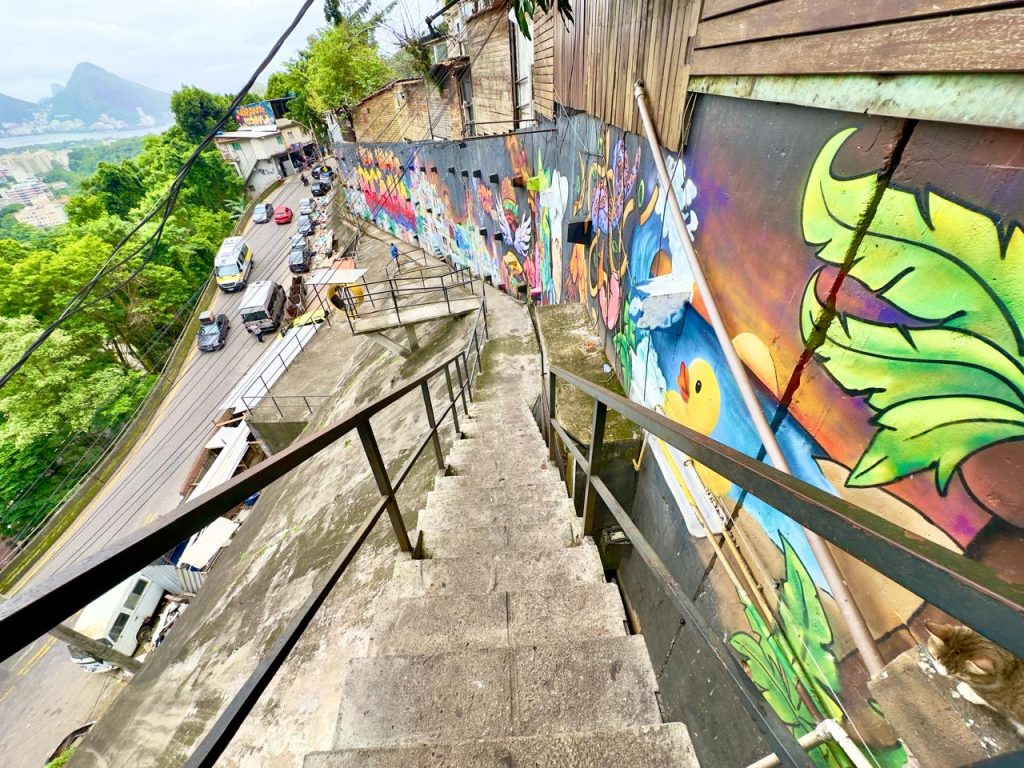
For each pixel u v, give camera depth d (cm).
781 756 73
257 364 1502
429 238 1591
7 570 1134
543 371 488
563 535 240
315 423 1025
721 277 200
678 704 275
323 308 1633
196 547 998
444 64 1097
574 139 484
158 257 2512
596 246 454
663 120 244
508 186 852
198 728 309
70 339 1897
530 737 117
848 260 126
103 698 874
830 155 130
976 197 91
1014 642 32
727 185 190
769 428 157
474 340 653
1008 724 69
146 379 2072
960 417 99
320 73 2105
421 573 204
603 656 147
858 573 132
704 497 231
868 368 123
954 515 102
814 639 153
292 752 226
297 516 618
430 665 147
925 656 82
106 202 3111
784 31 140
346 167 2297
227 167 3741
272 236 2872
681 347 254
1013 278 86
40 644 1002
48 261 2044
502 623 174
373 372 1045
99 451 1809
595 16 357
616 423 369
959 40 87
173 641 523
